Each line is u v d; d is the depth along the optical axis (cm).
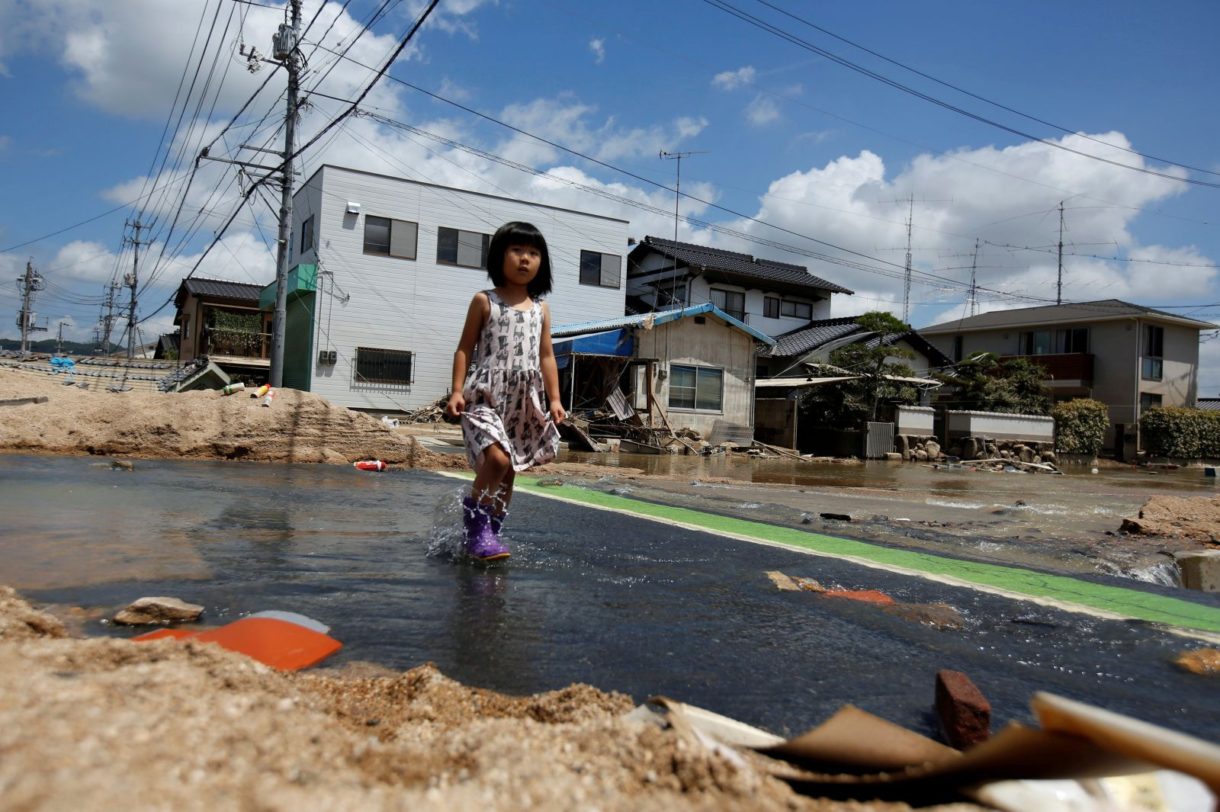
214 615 225
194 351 2712
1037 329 3103
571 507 529
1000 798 105
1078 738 102
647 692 186
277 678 156
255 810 87
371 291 2058
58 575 257
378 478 654
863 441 2105
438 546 343
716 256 2892
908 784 112
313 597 252
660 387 2016
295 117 1534
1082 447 2550
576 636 227
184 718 110
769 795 112
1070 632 258
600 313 2416
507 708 162
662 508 563
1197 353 3030
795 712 178
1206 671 223
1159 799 96
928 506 801
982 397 2502
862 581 326
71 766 87
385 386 2072
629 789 109
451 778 110
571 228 2366
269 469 671
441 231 2144
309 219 2120
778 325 2861
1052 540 523
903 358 2539
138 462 652
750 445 2023
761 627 248
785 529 488
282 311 1541
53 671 133
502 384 335
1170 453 2720
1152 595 331
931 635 248
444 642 214
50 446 671
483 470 323
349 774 105
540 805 100
